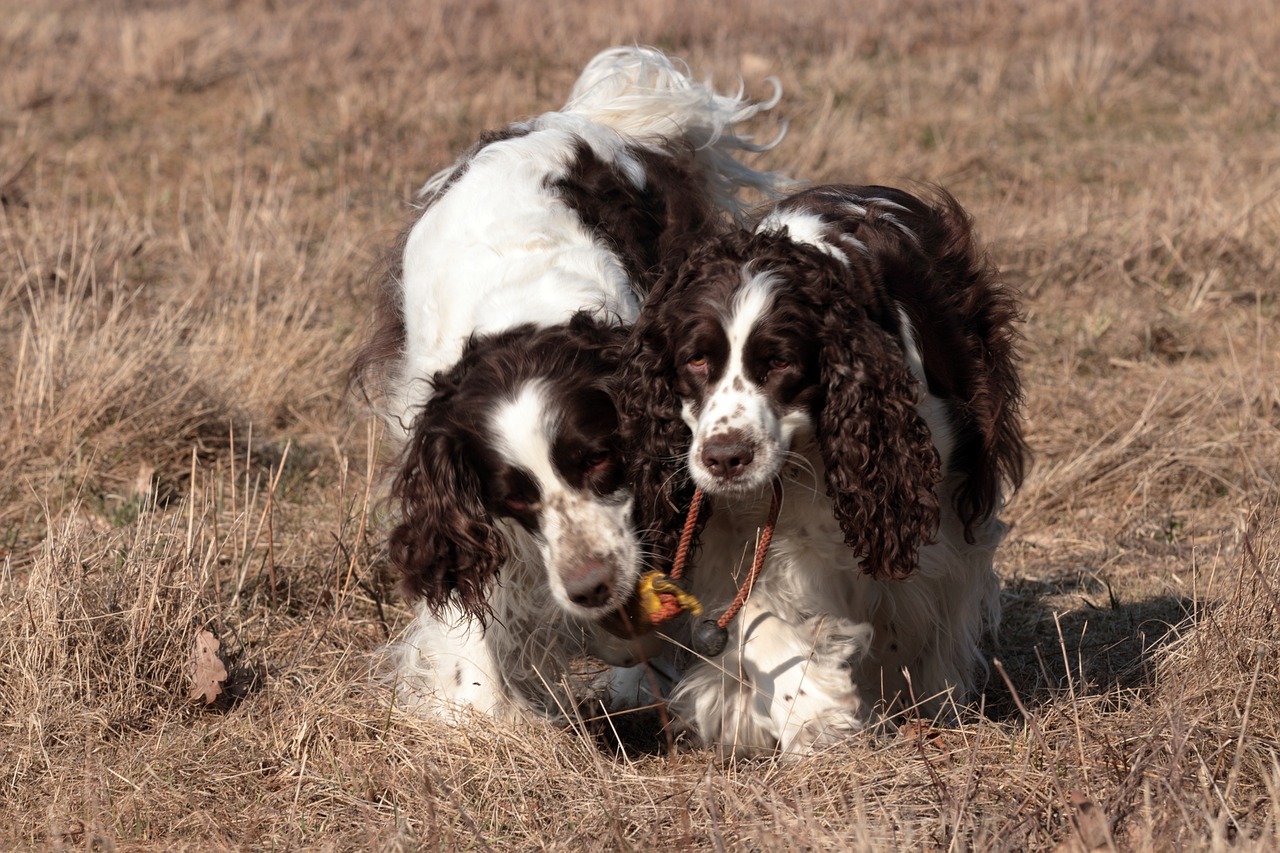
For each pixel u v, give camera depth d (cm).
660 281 540
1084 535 812
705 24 2252
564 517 538
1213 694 530
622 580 536
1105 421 928
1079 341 1068
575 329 570
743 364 502
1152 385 1001
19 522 805
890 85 1930
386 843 472
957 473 575
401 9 2403
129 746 569
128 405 902
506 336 576
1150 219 1288
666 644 641
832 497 521
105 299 1117
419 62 2019
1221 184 1389
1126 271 1214
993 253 1199
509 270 640
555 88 1880
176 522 697
